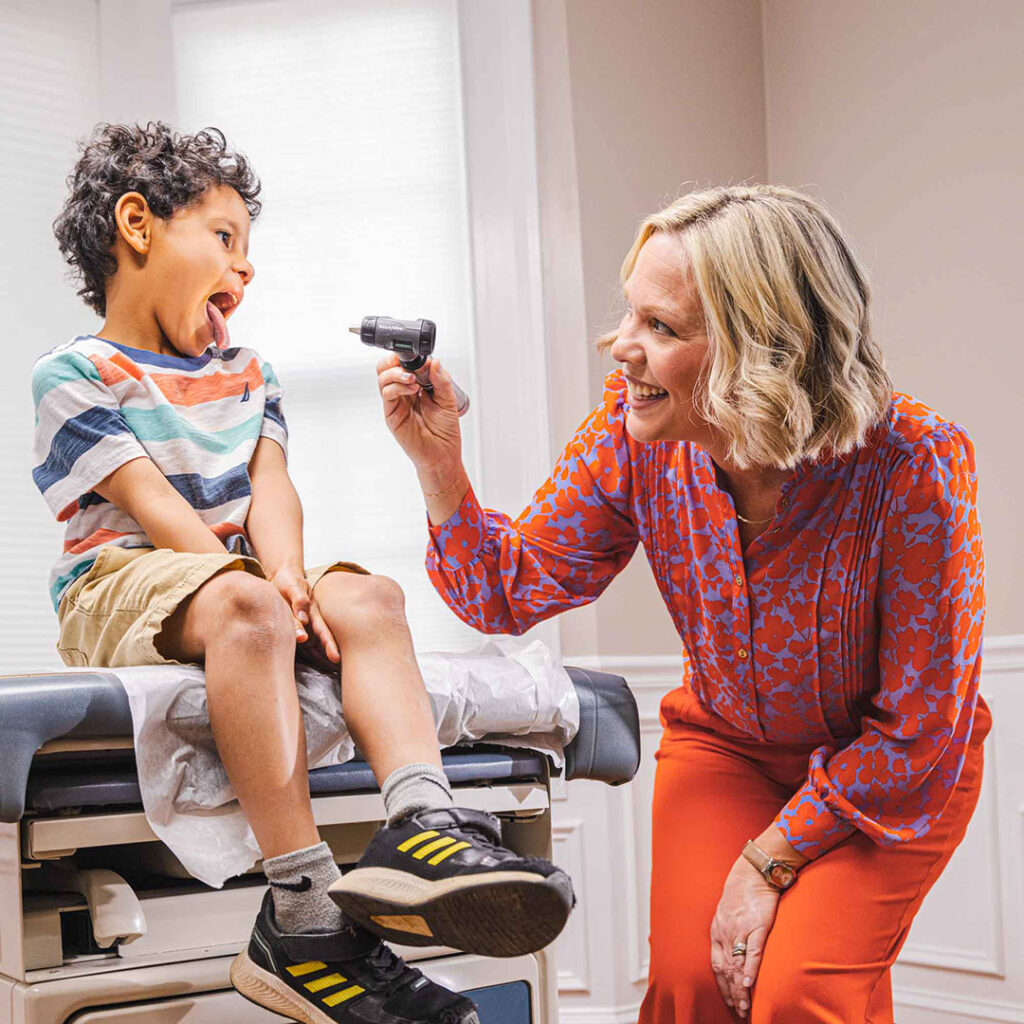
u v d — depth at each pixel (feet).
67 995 3.50
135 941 3.72
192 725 3.64
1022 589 7.79
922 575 4.32
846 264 4.41
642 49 9.19
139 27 8.54
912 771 4.36
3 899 3.64
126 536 4.42
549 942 3.19
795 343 4.18
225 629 3.61
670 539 4.79
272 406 5.11
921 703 4.35
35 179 8.26
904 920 4.47
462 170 9.02
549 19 9.01
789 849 4.46
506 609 5.08
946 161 8.39
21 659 8.04
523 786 4.42
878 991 4.61
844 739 4.80
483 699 4.24
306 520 8.86
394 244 9.04
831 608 4.46
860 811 4.44
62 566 4.45
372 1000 3.32
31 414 8.17
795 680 4.59
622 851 8.41
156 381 4.69
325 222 9.02
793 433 4.15
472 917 3.09
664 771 5.04
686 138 9.28
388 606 3.93
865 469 4.36
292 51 9.02
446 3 9.10
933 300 8.43
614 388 5.06
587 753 4.52
